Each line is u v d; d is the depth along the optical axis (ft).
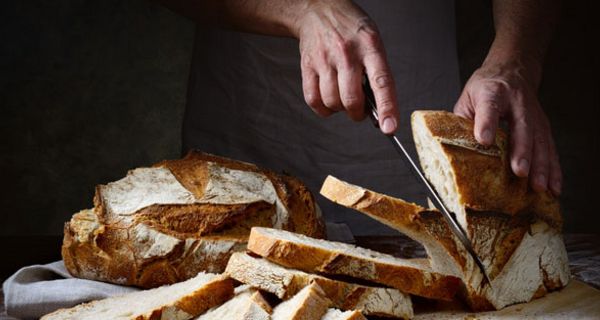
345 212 5.22
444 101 5.20
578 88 6.81
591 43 6.73
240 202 3.65
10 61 7.03
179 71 7.22
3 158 7.09
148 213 3.58
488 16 6.75
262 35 4.95
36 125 7.11
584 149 6.85
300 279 3.16
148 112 7.23
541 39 4.30
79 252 3.57
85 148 7.20
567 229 6.91
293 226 3.77
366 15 3.89
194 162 3.89
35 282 3.50
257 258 3.30
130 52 7.17
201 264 3.56
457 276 3.39
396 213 3.36
